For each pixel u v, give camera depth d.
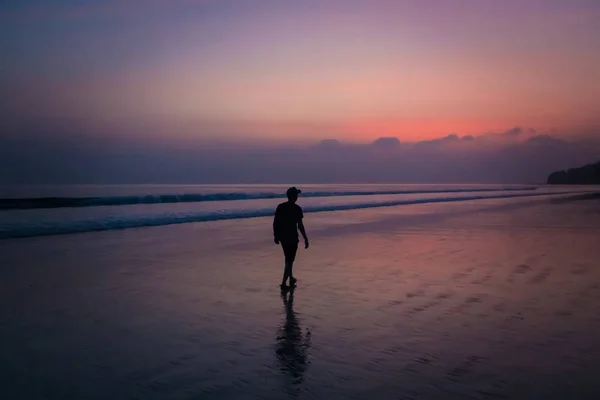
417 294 7.03
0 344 4.82
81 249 11.88
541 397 3.52
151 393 3.63
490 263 9.68
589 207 30.92
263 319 5.75
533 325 5.40
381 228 17.11
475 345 4.73
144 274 8.71
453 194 59.88
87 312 6.08
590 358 4.34
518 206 32.44
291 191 7.85
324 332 5.21
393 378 3.90
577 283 7.70
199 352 4.58
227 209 26.83
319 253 11.20
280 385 3.78
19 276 8.44
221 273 8.83
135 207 27.83
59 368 4.16
